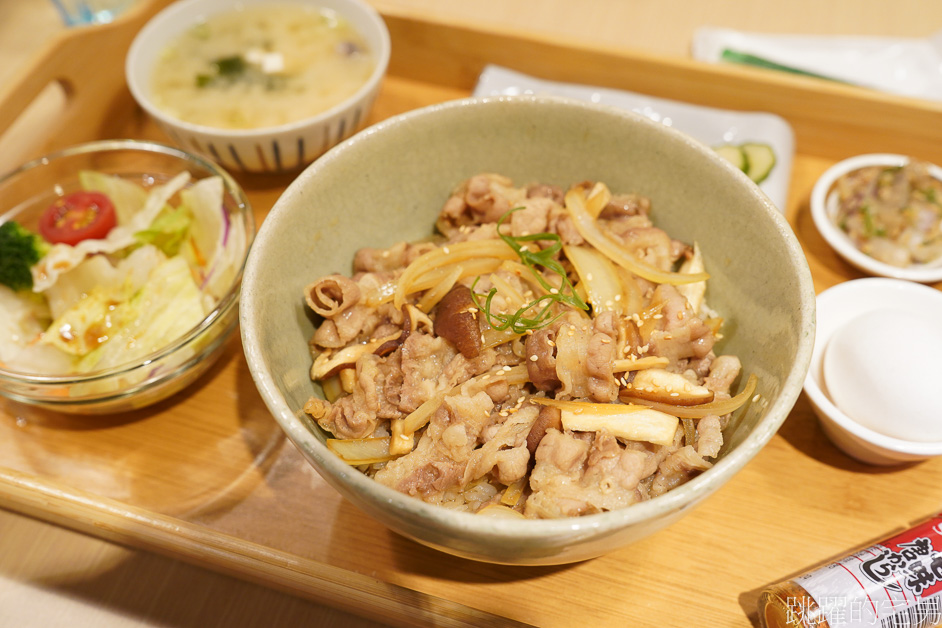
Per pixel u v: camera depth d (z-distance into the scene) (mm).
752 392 260
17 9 478
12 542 300
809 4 454
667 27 444
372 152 289
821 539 272
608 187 308
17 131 408
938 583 249
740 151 356
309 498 283
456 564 268
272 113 377
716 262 289
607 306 276
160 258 318
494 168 313
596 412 253
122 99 397
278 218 266
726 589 263
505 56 391
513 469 248
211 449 296
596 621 258
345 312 280
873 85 408
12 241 310
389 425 268
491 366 267
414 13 391
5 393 282
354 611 282
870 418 275
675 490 215
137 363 276
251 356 237
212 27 411
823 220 337
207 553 272
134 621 289
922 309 299
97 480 290
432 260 285
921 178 341
